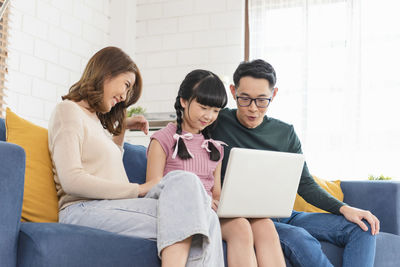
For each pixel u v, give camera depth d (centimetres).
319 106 403
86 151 152
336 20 406
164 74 453
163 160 180
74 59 401
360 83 393
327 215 196
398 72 386
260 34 425
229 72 432
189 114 181
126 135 355
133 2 460
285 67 416
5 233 111
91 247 118
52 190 154
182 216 125
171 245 124
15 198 114
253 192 155
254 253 150
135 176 204
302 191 203
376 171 384
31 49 355
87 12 419
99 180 143
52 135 149
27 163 151
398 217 238
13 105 340
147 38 461
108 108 167
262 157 154
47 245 112
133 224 134
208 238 125
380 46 392
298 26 417
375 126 388
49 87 372
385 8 394
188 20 451
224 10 439
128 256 124
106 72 163
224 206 151
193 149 184
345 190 258
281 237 171
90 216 139
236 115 206
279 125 209
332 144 397
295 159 162
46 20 370
